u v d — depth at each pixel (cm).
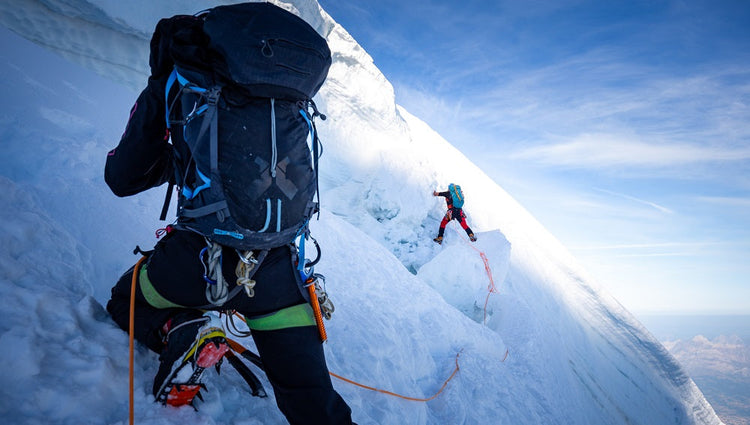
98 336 147
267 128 126
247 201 122
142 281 141
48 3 683
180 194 133
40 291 145
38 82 358
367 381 288
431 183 1090
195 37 128
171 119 129
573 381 984
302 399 135
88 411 124
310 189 137
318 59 131
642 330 1856
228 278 131
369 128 1132
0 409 109
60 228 198
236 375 187
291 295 143
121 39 766
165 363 131
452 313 573
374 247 547
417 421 310
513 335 812
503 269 949
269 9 131
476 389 450
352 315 363
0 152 260
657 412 1416
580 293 1723
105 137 337
